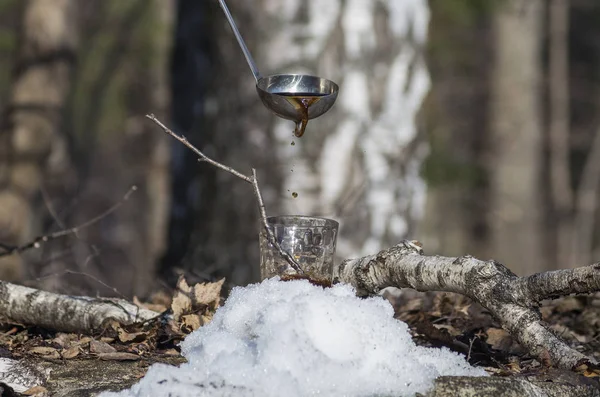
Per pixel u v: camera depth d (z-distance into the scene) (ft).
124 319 21.08
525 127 82.74
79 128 82.02
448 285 18.93
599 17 110.52
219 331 16.62
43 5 57.31
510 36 82.38
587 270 16.80
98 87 82.89
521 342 17.85
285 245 18.60
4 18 67.15
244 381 14.85
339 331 15.29
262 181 35.76
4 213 54.80
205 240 36.99
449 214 85.61
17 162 55.62
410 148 37.17
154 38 80.89
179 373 15.33
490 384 15.42
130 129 84.94
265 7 35.86
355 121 36.14
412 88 37.40
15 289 22.00
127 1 82.53
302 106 19.49
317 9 35.73
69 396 16.20
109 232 90.53
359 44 36.22
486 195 85.20
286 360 14.87
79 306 21.38
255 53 35.99
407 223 37.27
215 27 37.04
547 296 17.65
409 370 15.26
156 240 81.05
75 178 61.77
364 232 36.17
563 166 99.96
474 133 94.94
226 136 36.58
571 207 100.42
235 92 36.35
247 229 35.88
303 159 35.65
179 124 39.91
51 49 57.06
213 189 36.94
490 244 84.02
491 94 84.43
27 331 21.74
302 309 15.30
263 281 17.39
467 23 78.43
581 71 110.93
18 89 56.90
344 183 35.88
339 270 21.56
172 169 39.32
